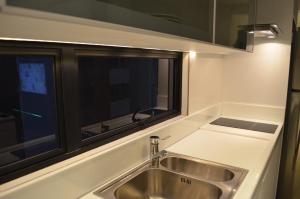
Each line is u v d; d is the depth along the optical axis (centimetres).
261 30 177
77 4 49
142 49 146
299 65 233
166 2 79
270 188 193
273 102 230
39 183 85
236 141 180
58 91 101
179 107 192
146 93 187
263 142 178
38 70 103
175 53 180
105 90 152
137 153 135
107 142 124
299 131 246
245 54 237
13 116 113
